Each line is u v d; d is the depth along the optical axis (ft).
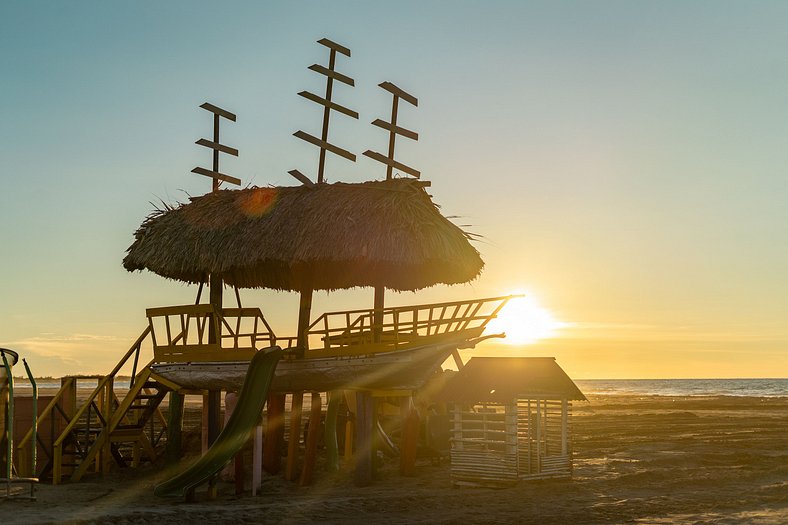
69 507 50.39
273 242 58.80
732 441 96.63
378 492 57.21
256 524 46.29
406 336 59.93
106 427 65.46
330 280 76.84
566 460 61.77
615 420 145.89
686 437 103.71
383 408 76.69
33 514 47.06
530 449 59.57
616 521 46.88
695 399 300.20
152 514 47.70
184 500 54.19
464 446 60.03
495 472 57.88
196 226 62.69
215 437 61.93
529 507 50.93
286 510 50.26
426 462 74.95
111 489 58.90
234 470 63.62
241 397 56.18
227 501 54.60
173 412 68.03
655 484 60.49
